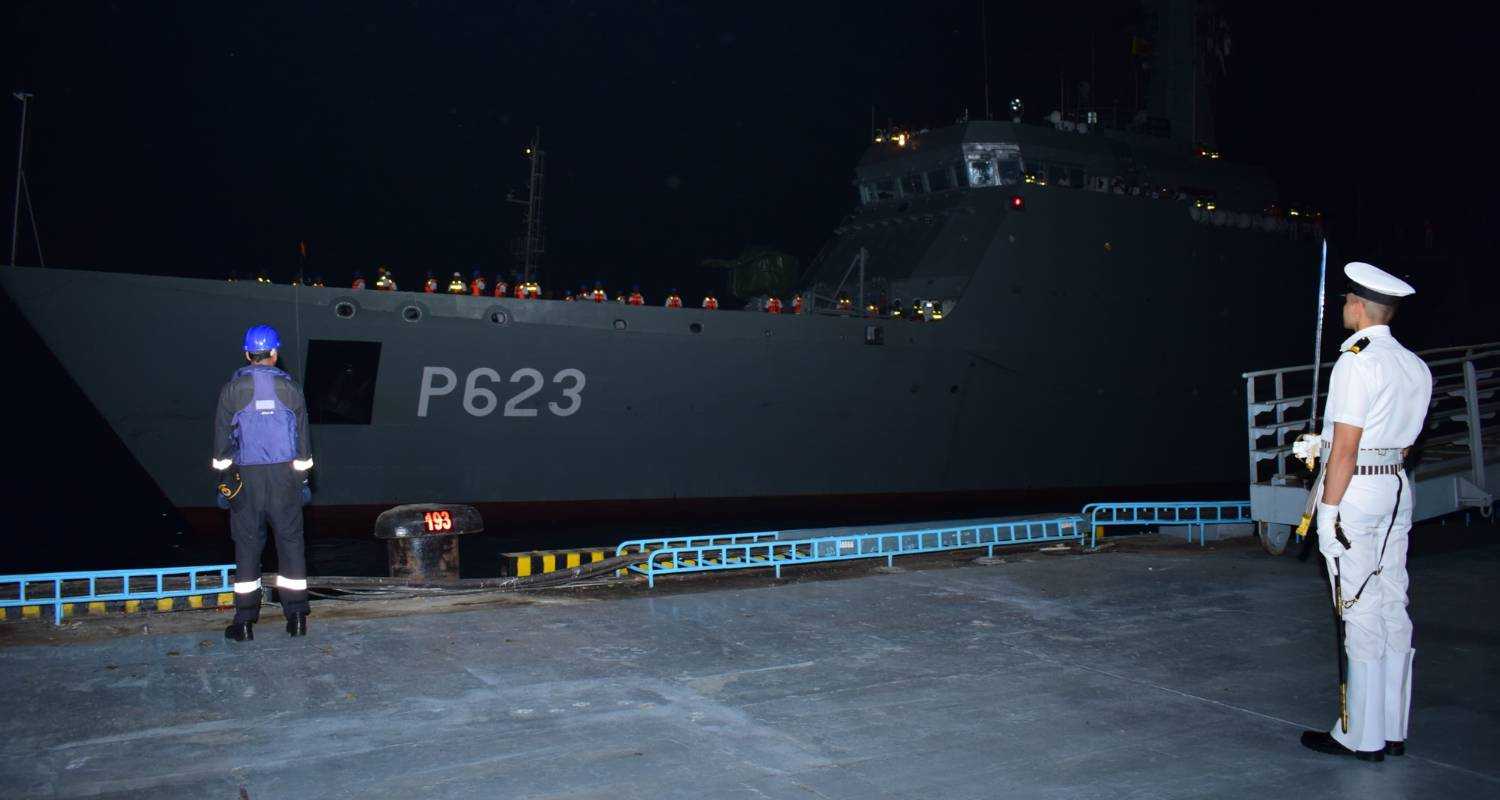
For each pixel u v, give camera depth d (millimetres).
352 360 18594
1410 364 4055
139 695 4605
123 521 21172
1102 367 25312
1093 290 25062
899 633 5789
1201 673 5031
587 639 5625
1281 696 4680
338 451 18719
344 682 4816
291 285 18172
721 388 21016
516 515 20047
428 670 5012
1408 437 4051
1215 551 8859
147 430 18016
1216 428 27500
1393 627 3951
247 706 4461
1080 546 9336
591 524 20500
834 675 4969
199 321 17812
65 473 28828
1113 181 25844
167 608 7438
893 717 4352
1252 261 28031
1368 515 3975
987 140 24594
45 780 3629
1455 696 4723
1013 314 23859
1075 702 4574
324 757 3859
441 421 19203
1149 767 3807
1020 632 5824
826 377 21906
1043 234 24312
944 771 3748
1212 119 28016
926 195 26109
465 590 7371
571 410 19984
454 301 18969
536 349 19500
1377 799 3529
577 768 3754
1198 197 27328
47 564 16969
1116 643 5594
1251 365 28078
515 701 4535
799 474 21969
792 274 23406
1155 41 27812
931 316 23406
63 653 5316
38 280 17125
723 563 7844
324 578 7180
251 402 5625
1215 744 4062
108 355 17609
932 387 23109
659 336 20344
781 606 6461
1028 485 24609
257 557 5656
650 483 20766
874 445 22609
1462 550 8625
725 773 3713
